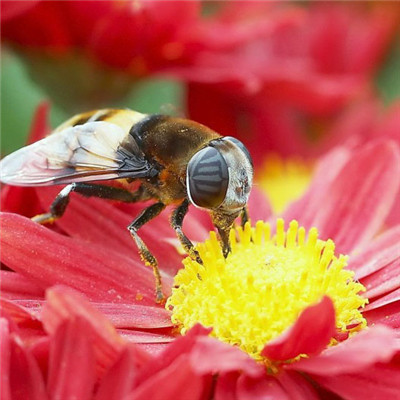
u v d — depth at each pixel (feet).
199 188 0.30
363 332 0.29
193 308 0.31
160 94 0.42
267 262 0.31
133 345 0.28
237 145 0.31
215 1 0.44
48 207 0.32
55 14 0.37
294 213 0.34
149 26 0.37
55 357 0.27
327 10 0.44
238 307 0.30
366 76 0.44
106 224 0.33
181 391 0.27
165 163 0.32
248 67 0.40
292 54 0.44
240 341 0.30
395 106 0.43
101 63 0.38
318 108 0.42
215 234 0.31
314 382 0.29
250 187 0.30
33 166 0.31
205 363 0.27
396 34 0.44
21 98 0.41
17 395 0.28
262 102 0.41
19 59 0.38
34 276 0.31
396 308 0.31
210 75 0.38
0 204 0.32
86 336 0.27
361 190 0.34
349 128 0.43
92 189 0.32
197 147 0.31
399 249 0.32
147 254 0.31
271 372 0.29
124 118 0.32
